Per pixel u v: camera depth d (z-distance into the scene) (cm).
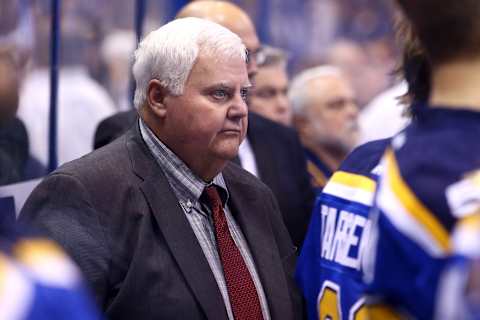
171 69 359
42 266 181
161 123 365
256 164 505
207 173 368
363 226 285
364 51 1045
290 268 391
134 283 340
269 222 392
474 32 235
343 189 301
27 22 537
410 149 238
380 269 236
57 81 534
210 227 369
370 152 302
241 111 364
